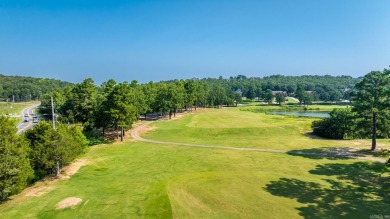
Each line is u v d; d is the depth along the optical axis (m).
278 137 59.47
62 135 33.12
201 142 54.81
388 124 42.41
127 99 57.38
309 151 44.75
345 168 34.91
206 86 139.88
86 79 68.38
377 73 41.50
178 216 22.42
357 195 26.22
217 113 98.88
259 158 40.88
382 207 23.52
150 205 24.64
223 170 35.12
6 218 22.53
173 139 58.19
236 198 25.80
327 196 26.08
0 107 143.62
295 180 30.69
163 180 31.59
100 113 59.12
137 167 37.53
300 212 22.75
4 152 25.39
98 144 53.66
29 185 30.69
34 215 23.02
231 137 60.47
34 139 32.97
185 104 106.69
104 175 34.12
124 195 27.11
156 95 89.75
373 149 43.59
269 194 26.69
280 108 151.50
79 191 28.39
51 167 32.88
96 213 23.27
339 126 56.53
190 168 36.50
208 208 23.81
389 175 31.92
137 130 67.62
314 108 152.50
